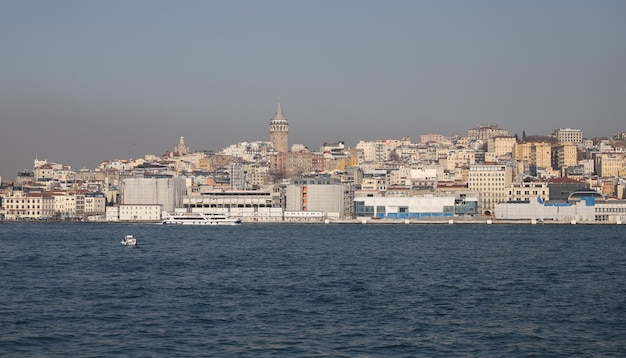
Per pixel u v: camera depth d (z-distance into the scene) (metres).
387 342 168.12
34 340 170.25
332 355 157.75
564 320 191.50
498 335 174.62
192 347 164.00
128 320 191.50
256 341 169.00
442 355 157.88
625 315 198.12
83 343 167.62
